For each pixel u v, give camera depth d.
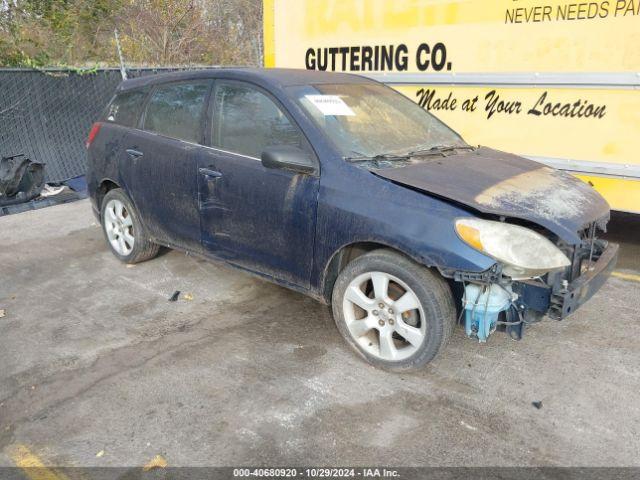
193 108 4.38
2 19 13.68
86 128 8.85
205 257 4.48
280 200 3.73
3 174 7.44
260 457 2.78
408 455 2.78
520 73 5.40
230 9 20.41
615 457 2.75
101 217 5.41
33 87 8.19
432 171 3.54
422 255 3.11
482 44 5.60
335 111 3.88
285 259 3.84
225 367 3.55
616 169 4.99
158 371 3.51
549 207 3.24
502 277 3.06
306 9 6.95
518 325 3.26
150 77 4.95
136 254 5.14
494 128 5.72
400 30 6.17
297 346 3.80
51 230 6.52
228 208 4.07
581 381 3.37
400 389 3.30
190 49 18.34
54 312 4.36
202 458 2.77
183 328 4.07
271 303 4.45
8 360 3.68
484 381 3.38
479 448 2.82
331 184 3.49
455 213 3.11
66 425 3.03
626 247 5.65
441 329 3.21
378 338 3.55
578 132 5.17
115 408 3.16
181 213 4.47
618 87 4.85
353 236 3.38
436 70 5.99
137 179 4.78
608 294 4.55
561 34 5.08
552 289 3.07
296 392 3.29
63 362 3.64
